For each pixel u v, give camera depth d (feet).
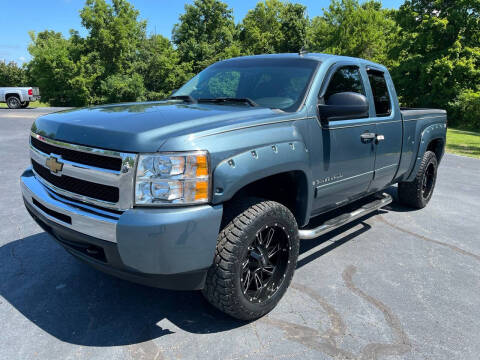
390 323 8.96
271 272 9.07
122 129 7.40
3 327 8.32
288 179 9.89
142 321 8.72
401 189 17.58
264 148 8.20
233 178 7.48
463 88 95.71
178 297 9.78
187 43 169.58
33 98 89.10
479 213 17.81
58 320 8.66
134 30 151.23
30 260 11.51
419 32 99.60
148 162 6.92
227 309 8.12
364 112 9.44
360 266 11.91
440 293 10.45
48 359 7.40
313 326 8.71
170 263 7.01
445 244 13.97
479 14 94.32
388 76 14.40
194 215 7.00
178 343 7.98
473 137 60.75
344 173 11.30
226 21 184.55
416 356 7.85
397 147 14.24
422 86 98.78
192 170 7.03
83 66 140.77
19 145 32.78
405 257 12.72
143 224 6.77
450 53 94.58
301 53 11.89
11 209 15.94
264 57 12.38
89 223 7.36
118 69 148.66
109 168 7.25
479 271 11.90
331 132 10.44
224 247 7.73
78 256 8.28
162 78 158.81
